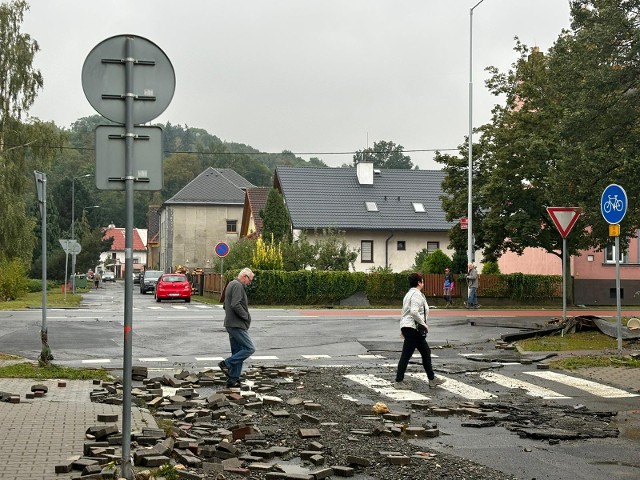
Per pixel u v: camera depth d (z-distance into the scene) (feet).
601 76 71.46
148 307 118.11
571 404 37.47
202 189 291.38
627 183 73.46
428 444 28.84
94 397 37.01
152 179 21.68
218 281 153.79
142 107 21.77
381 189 202.49
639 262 141.18
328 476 23.97
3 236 146.51
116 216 463.42
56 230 266.98
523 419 33.45
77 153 414.82
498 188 126.11
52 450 25.57
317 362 53.78
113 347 60.85
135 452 24.61
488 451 27.68
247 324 42.60
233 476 23.82
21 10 156.87
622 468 25.22
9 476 22.26
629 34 71.97
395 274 133.59
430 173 211.20
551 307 129.39
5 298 145.89
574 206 77.77
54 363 51.47
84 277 259.60
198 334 70.85
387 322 83.76
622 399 38.88
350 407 36.37
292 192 195.62
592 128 74.74
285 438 29.37
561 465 25.58
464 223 127.65
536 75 126.52
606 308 125.59
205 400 36.50
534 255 160.86
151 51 21.89
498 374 47.44
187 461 24.43
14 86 152.76
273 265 132.46
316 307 122.62
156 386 40.50
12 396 35.47
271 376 46.03
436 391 41.37
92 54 21.59
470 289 122.42
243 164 464.24
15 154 151.33
